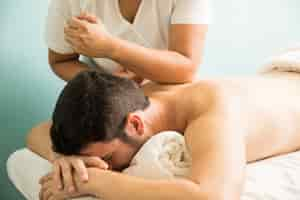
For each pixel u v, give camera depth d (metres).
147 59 1.10
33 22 1.42
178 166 0.90
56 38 1.33
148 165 0.89
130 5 1.23
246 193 0.95
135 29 1.24
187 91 1.03
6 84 1.42
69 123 0.89
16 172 1.12
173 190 0.81
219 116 0.93
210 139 0.87
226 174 0.82
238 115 0.96
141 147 0.93
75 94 0.90
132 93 0.95
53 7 1.31
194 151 0.87
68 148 0.91
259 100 1.11
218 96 0.99
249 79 1.17
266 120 1.10
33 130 1.19
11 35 1.40
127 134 0.91
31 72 1.45
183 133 1.00
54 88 1.49
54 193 0.93
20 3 1.39
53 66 1.40
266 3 1.84
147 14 1.22
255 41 1.86
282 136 1.13
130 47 1.09
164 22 1.23
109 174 0.87
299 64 1.29
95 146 0.89
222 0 1.74
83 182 0.88
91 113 0.88
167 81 1.13
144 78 1.17
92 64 1.40
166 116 1.00
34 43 1.43
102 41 1.06
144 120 0.95
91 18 1.09
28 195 1.06
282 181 1.00
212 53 1.78
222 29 1.77
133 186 0.83
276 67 1.35
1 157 1.47
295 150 1.19
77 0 1.28
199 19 1.18
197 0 1.18
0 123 1.44
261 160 1.12
